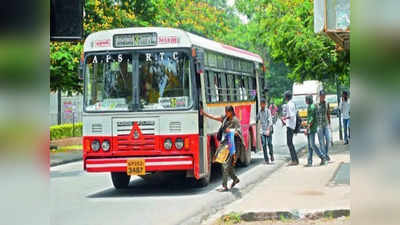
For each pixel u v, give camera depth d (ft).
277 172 55.88
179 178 57.16
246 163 64.28
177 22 168.14
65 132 120.88
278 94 245.65
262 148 69.77
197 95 44.27
